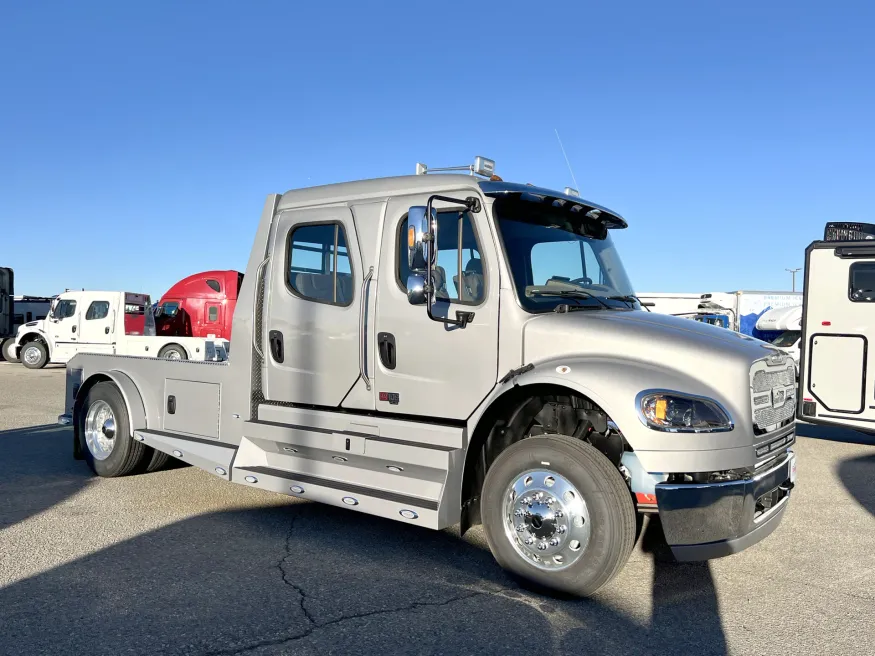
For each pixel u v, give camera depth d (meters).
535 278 4.61
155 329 21.91
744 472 4.00
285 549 4.96
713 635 3.73
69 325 20.67
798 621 3.92
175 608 3.91
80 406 7.23
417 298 4.37
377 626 3.73
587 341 4.20
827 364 9.45
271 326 5.58
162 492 6.48
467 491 4.58
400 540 5.21
